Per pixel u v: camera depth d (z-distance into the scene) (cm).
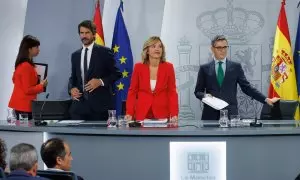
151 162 479
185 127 498
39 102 560
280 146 482
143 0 803
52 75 800
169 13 801
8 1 802
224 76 642
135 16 804
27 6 801
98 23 771
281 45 762
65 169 364
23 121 570
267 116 612
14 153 317
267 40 797
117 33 775
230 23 798
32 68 664
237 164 478
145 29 802
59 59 801
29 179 307
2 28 801
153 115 554
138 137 479
